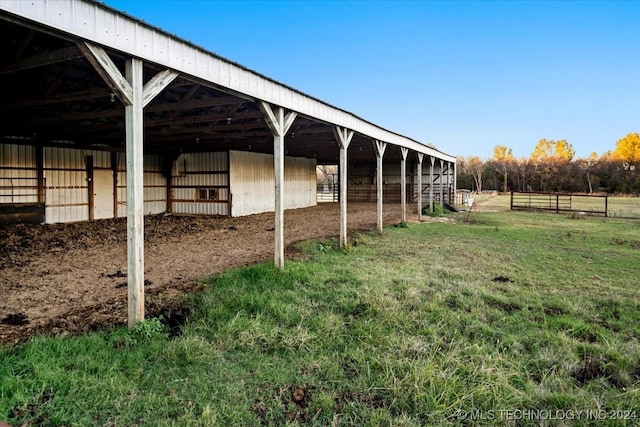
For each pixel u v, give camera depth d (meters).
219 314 3.70
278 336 3.29
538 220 14.65
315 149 14.97
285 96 5.67
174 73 3.70
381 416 2.21
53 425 2.00
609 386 2.66
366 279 5.10
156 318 3.48
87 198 11.72
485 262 6.73
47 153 10.61
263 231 10.09
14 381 2.27
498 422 2.20
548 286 5.18
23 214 9.97
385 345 3.16
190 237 9.12
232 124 8.54
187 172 14.07
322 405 2.32
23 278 5.12
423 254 7.33
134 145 3.25
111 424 2.04
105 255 6.86
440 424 2.16
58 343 2.85
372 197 24.00
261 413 2.24
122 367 2.66
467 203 24.61
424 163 22.50
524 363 2.93
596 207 21.16
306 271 5.39
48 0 2.51
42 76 5.29
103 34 2.90
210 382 2.55
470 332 3.50
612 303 4.41
